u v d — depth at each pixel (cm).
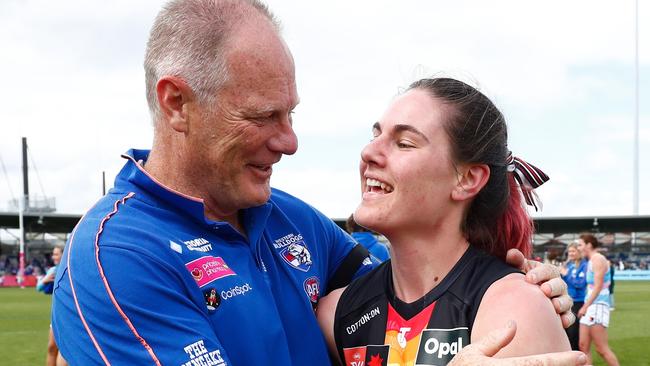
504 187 200
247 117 187
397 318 197
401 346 192
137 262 177
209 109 188
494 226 204
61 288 184
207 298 188
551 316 170
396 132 189
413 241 192
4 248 5516
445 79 198
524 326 164
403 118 187
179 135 196
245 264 201
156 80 195
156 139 204
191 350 171
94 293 174
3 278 4119
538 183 212
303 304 216
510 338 140
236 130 188
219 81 185
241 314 191
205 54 186
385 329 199
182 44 189
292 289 217
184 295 183
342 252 255
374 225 191
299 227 236
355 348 208
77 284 178
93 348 173
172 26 192
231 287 192
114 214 190
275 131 193
